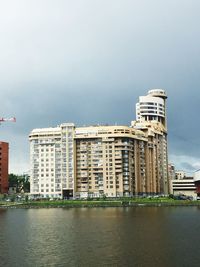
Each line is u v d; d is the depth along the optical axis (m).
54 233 131.00
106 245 103.75
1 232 135.50
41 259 87.12
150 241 109.56
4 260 86.56
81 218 187.50
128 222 163.50
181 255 88.88
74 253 93.38
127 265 80.38
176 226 146.75
